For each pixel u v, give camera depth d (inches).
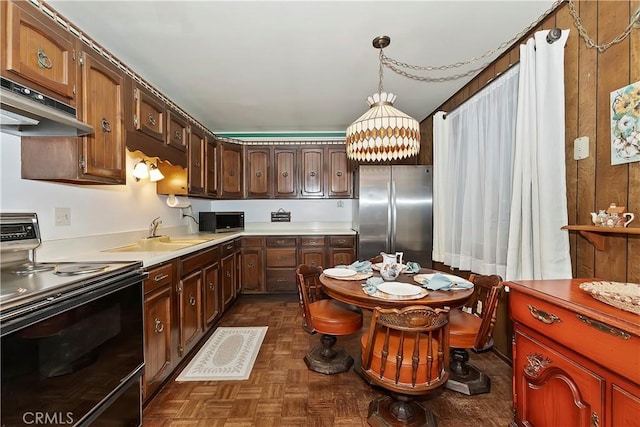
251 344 101.7
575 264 67.1
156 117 89.7
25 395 38.8
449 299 61.9
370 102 80.0
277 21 71.9
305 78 103.3
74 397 46.0
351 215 178.5
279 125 162.6
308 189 168.6
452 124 116.9
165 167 114.0
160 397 72.9
